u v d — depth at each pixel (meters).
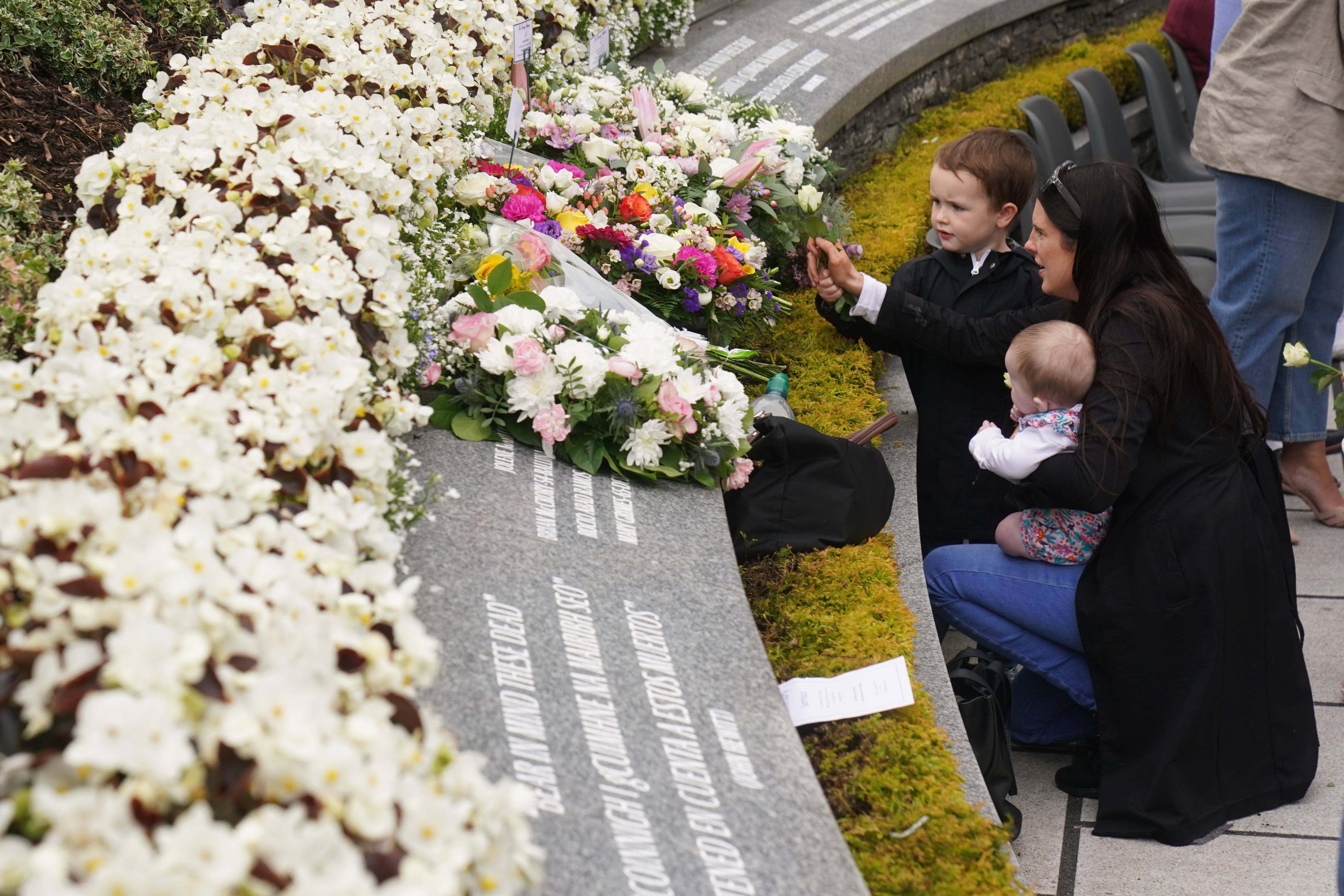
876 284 3.68
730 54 6.20
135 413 1.93
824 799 2.08
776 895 1.83
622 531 2.71
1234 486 2.96
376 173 2.84
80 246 2.40
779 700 2.31
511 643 2.21
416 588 1.95
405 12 3.94
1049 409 2.96
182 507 1.77
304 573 1.71
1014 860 2.29
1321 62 3.92
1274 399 4.54
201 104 3.02
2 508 1.62
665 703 2.19
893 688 2.58
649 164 4.14
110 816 1.26
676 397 2.87
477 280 3.20
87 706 1.28
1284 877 2.80
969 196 3.66
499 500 2.67
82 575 1.51
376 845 1.37
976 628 3.23
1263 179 4.10
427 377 2.85
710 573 2.65
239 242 2.43
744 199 4.26
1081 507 2.88
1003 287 3.78
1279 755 3.01
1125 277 2.98
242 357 2.15
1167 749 2.90
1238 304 4.29
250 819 1.27
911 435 3.88
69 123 3.49
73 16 3.65
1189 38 7.21
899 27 6.84
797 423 3.22
